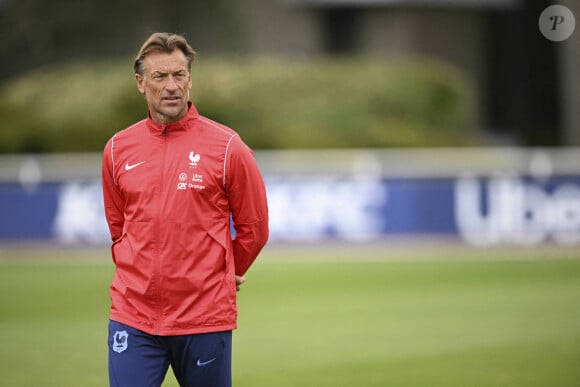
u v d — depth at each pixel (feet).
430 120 244.01
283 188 171.12
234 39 284.41
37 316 114.42
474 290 127.44
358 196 170.81
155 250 48.67
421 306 116.88
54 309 118.93
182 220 48.60
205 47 284.61
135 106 236.84
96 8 285.84
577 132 265.75
